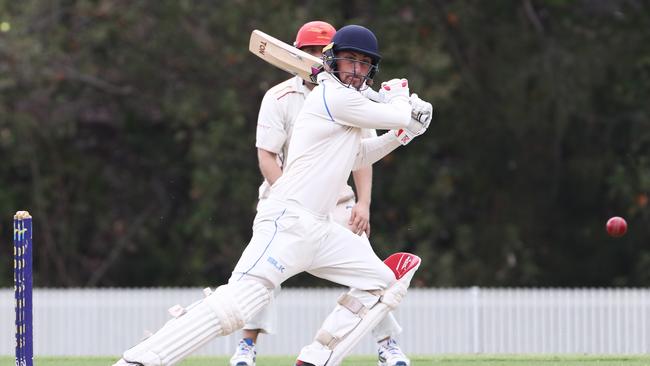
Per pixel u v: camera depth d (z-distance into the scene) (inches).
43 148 2711.6
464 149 2719.0
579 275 2763.3
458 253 2721.5
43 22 2573.8
